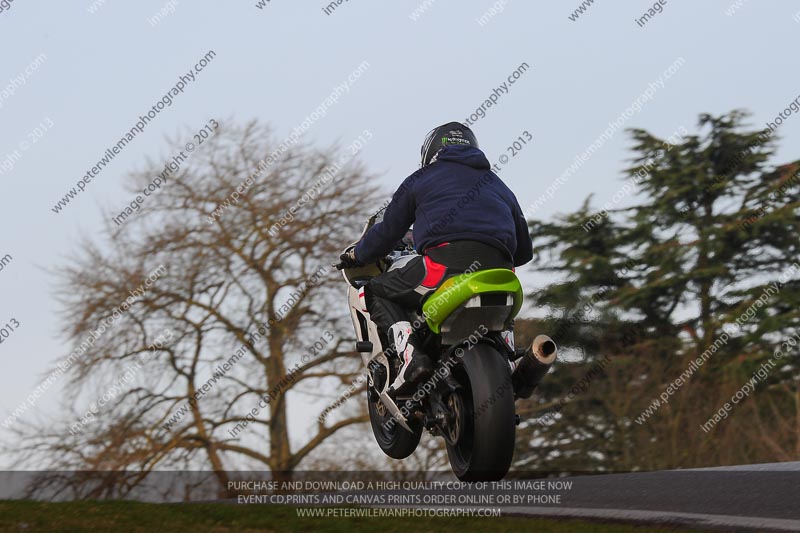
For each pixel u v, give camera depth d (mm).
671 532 14891
